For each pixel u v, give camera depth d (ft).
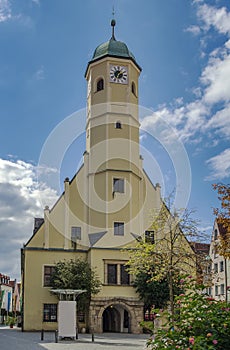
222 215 75.05
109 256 135.64
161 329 28.07
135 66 156.25
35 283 136.98
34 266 138.00
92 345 84.38
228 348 25.34
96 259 134.72
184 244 97.60
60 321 97.35
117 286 132.57
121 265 135.74
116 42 157.07
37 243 139.74
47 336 111.24
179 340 26.00
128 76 152.97
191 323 26.58
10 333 126.21
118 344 86.94
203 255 96.78
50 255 139.33
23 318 135.03
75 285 128.26
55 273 134.21
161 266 93.56
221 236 75.66
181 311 27.63
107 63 152.46
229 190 74.49
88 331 129.49
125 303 130.11
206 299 27.86
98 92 152.05
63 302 97.81
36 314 135.13
